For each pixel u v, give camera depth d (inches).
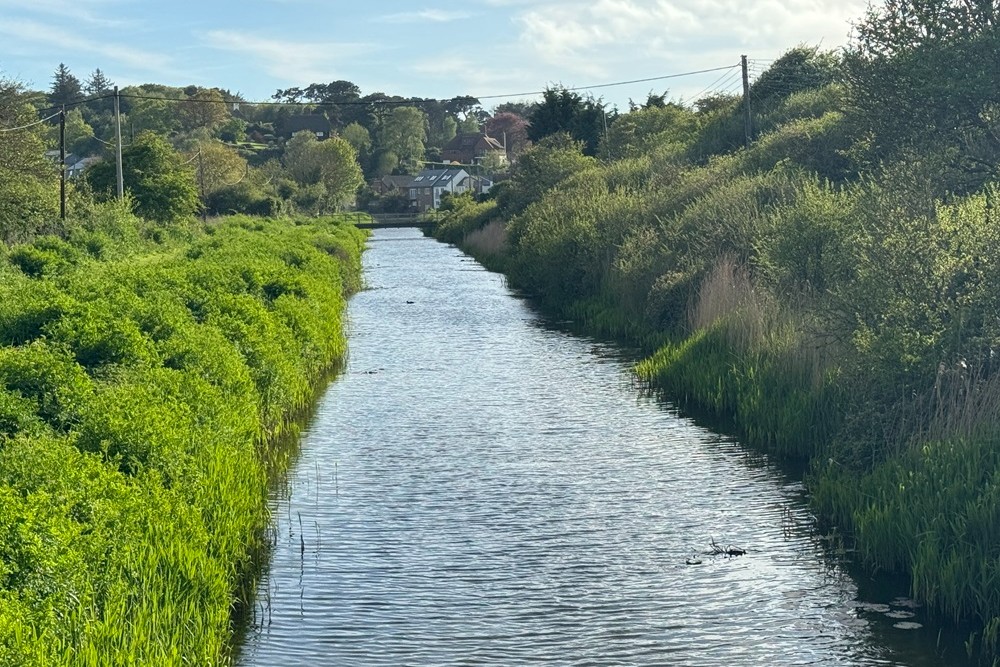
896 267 601.3
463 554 488.7
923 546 431.5
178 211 2603.3
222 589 400.2
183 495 441.1
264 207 3924.7
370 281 2063.2
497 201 3191.4
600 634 399.5
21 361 522.9
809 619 410.9
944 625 403.9
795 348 735.7
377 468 642.8
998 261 573.3
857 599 430.0
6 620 281.4
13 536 321.7
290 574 465.4
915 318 569.9
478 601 433.1
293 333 952.9
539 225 1798.7
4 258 1402.6
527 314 1449.3
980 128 1086.4
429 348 1151.6
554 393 871.7
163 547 386.0
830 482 537.3
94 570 345.7
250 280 1140.5
